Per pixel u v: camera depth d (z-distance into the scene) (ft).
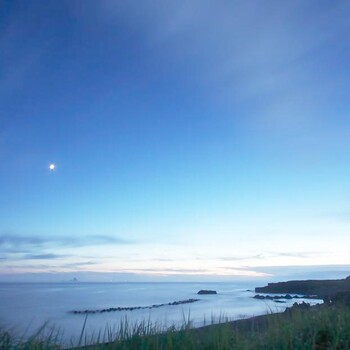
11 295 352.69
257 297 210.79
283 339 23.03
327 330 24.81
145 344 22.40
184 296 292.81
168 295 327.88
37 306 185.37
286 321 26.81
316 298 137.08
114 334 24.91
